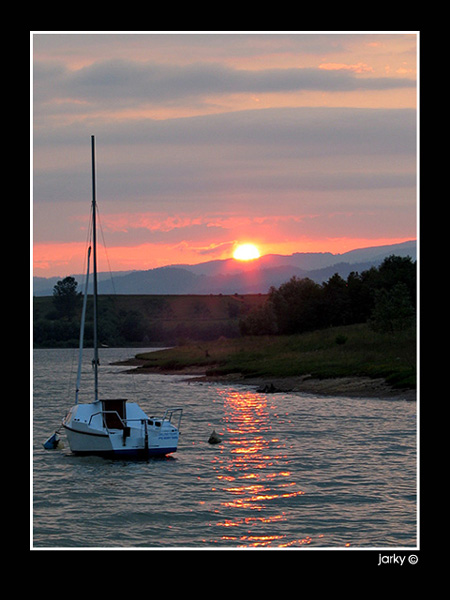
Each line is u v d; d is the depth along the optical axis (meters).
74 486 37.62
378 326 117.88
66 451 48.72
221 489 36.19
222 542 28.03
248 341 178.25
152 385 109.31
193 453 46.75
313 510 31.88
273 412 67.56
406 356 96.25
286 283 194.88
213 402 79.56
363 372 88.31
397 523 29.91
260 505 32.94
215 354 152.00
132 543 28.05
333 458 43.19
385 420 58.88
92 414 45.97
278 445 48.56
